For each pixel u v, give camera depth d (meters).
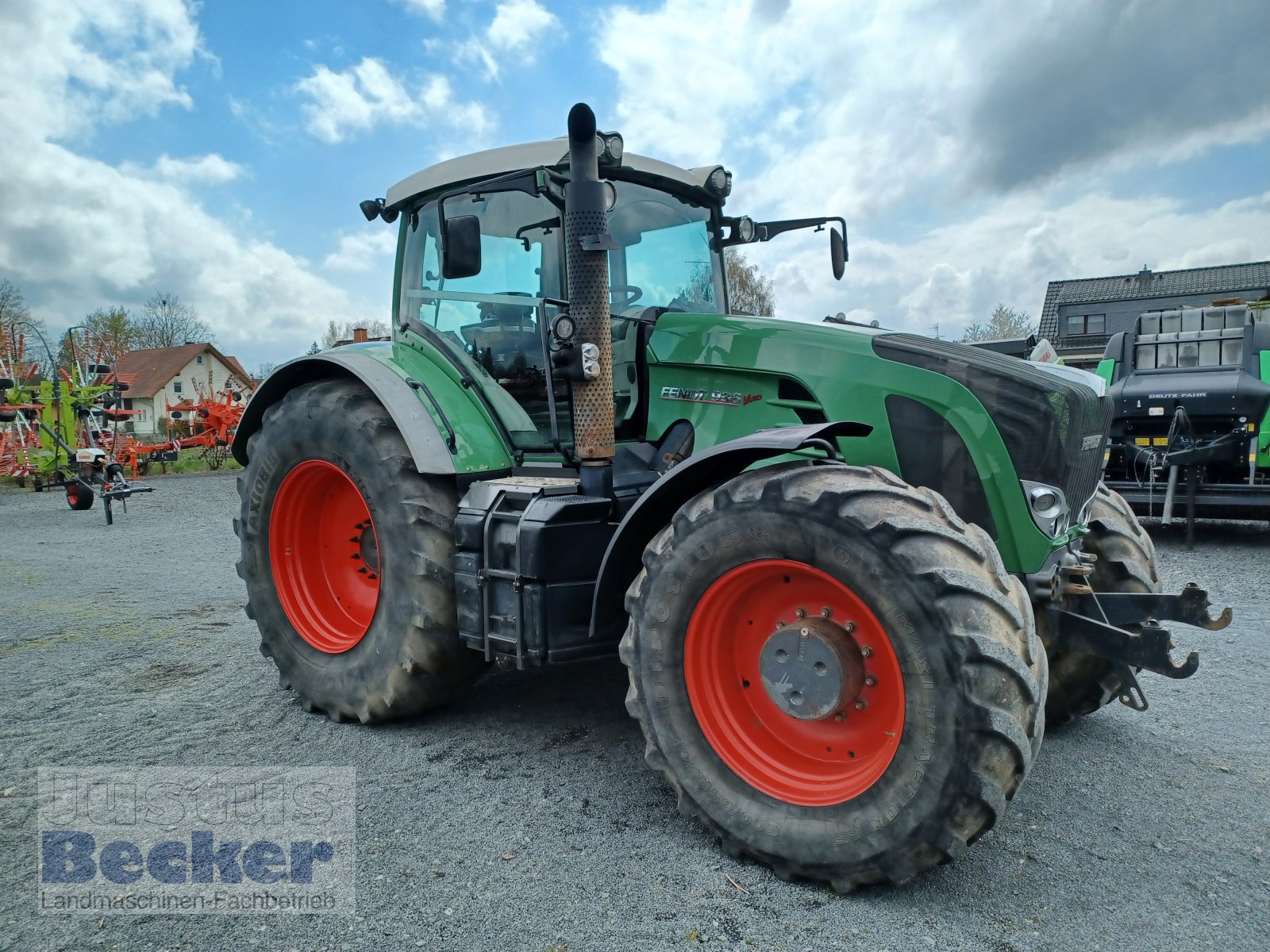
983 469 2.71
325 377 4.12
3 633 5.07
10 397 14.53
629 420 3.44
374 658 3.39
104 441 15.19
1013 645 2.06
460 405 3.54
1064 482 2.69
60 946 2.03
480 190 3.21
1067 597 2.82
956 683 2.01
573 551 2.91
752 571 2.37
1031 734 2.07
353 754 3.18
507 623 2.97
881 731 2.27
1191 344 8.08
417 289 3.89
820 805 2.24
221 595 6.25
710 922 2.09
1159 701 3.73
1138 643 2.50
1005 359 2.95
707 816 2.41
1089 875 2.30
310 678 3.63
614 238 3.54
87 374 15.44
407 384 3.51
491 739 3.31
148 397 44.69
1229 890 2.23
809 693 2.31
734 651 2.54
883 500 2.20
